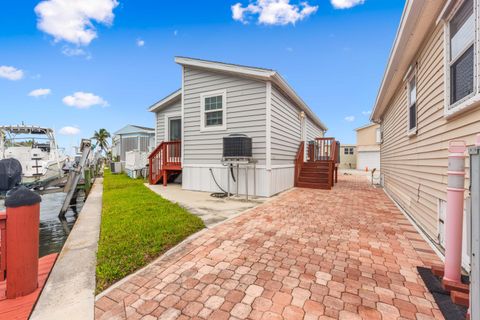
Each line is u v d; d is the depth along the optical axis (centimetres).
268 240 314
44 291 207
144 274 231
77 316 174
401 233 342
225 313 174
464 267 241
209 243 304
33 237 207
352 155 2920
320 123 1347
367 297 191
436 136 335
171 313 175
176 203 540
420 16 326
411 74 468
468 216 154
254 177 656
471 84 253
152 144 1672
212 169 734
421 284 209
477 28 229
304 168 901
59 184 797
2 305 187
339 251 279
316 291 199
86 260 271
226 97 705
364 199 610
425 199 378
